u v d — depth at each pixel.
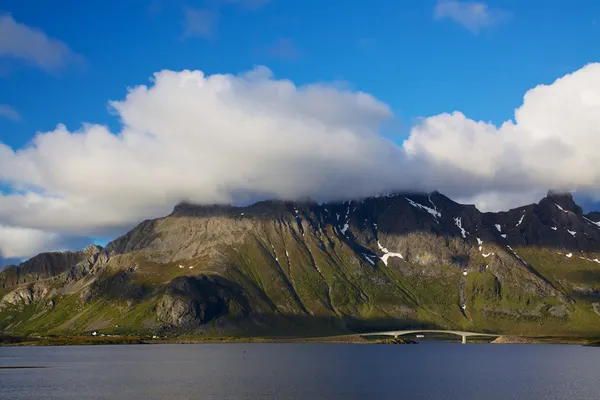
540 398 172.50
